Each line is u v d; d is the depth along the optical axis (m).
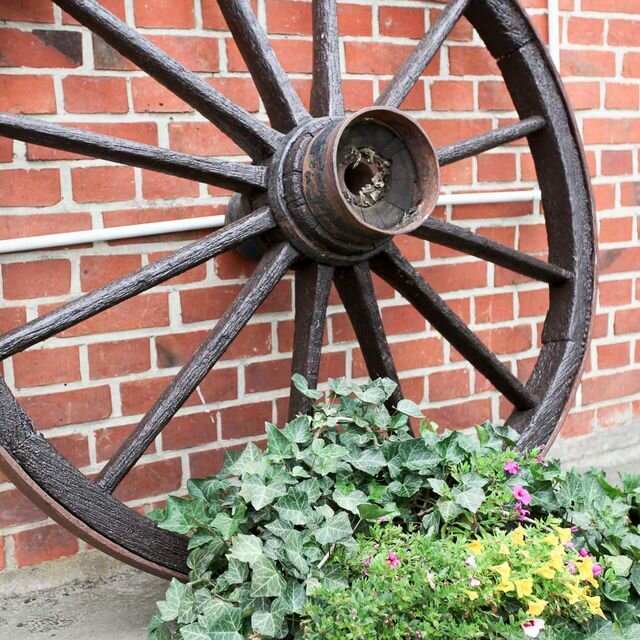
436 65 1.79
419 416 1.34
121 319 1.54
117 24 1.26
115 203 1.52
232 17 1.37
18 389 1.47
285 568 1.14
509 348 1.93
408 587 1.08
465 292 1.86
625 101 2.00
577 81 1.93
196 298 1.60
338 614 1.05
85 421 1.53
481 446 1.38
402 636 1.07
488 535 1.18
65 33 1.46
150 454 1.59
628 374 2.09
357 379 1.77
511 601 1.17
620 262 2.04
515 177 1.89
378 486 1.27
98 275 1.52
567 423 2.02
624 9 1.97
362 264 1.43
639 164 2.04
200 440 1.63
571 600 1.12
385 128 1.34
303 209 1.31
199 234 1.60
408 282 1.47
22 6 1.42
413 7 1.76
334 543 1.16
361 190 1.34
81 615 1.42
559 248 1.67
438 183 1.34
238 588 1.16
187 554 1.30
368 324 1.47
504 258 1.56
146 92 1.53
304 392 1.31
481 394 1.91
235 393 1.65
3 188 1.43
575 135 1.64
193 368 1.31
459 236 1.49
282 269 1.35
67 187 1.48
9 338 1.17
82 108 1.48
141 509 1.59
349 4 1.69
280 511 1.17
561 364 1.62
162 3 1.53
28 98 1.44
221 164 1.31
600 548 1.34
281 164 1.33
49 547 1.52
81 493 1.21
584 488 1.39
